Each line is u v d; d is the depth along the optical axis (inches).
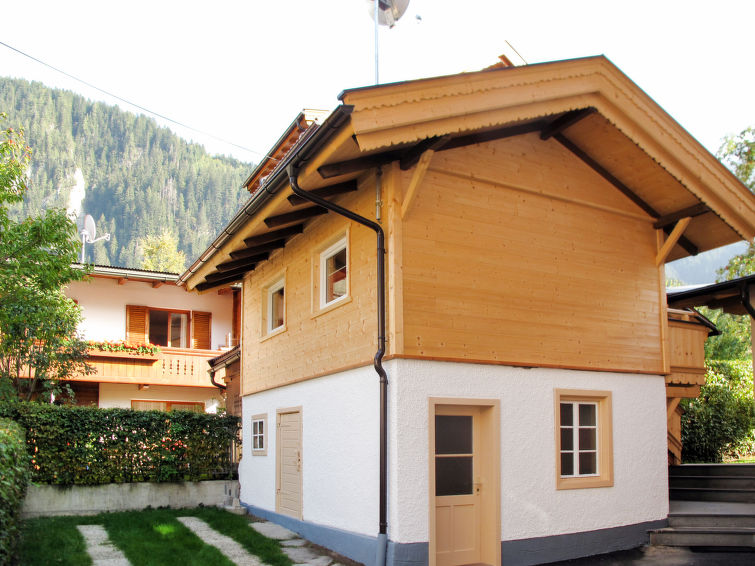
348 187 327.3
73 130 6146.7
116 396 781.3
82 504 441.1
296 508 386.9
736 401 621.6
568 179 360.2
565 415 348.8
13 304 439.5
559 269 349.4
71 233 460.8
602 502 345.7
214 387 814.5
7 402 444.8
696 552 342.6
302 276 400.5
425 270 304.7
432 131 272.4
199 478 489.4
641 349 375.9
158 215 4975.4
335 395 346.0
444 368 303.0
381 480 287.6
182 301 821.2
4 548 245.3
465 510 309.6
